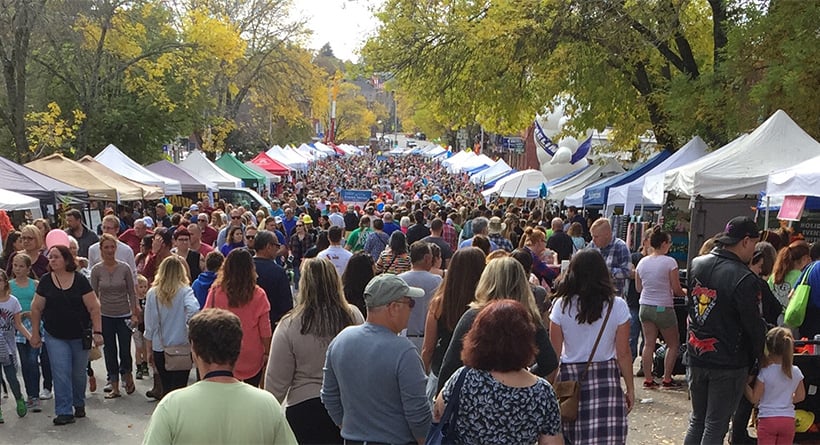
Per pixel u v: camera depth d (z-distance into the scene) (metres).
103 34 28.94
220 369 3.28
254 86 49.53
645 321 8.62
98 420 7.75
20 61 26.36
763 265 7.89
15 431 7.34
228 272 6.18
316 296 4.82
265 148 64.31
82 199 16.61
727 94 15.53
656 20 17.67
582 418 4.75
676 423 7.36
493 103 19.75
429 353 5.40
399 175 77.06
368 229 15.19
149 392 8.54
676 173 11.62
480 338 3.41
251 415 3.19
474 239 8.37
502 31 17.97
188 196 27.86
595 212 23.47
